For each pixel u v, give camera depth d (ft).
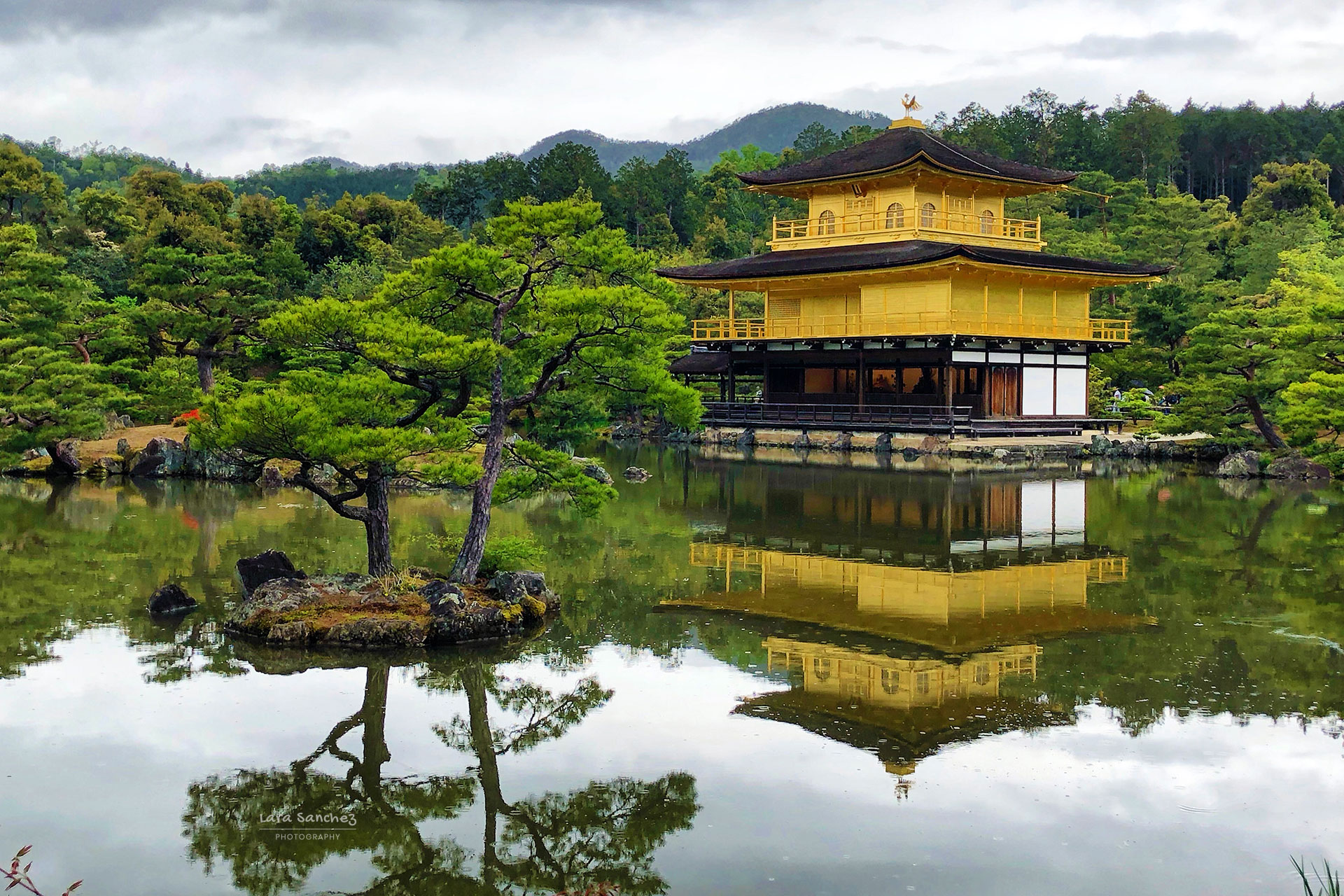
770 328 251.80
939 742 61.87
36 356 155.63
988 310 234.17
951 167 240.32
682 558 112.57
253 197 319.68
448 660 76.54
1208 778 57.26
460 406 88.22
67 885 47.50
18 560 106.01
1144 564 109.29
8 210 317.83
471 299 88.28
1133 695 69.21
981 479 176.55
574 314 81.30
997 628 84.74
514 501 151.84
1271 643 80.48
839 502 152.15
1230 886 46.85
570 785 57.21
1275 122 537.65
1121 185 419.95
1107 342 242.17
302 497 150.41
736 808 54.34
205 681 71.72
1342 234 347.56
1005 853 49.67
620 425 279.90
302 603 81.97
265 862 50.11
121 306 253.44
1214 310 230.89
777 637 82.38
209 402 81.00
